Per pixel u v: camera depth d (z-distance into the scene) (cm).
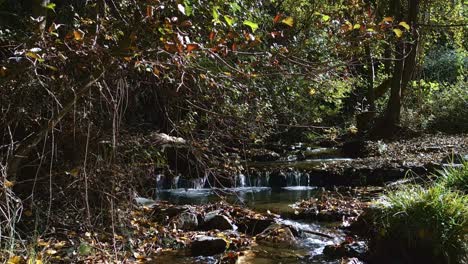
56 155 538
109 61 389
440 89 1972
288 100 796
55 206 583
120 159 613
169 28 355
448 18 1688
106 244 555
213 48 359
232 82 513
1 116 507
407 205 525
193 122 649
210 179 1052
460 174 621
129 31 378
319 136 1514
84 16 552
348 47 467
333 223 737
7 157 470
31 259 450
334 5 888
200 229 691
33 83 473
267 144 1399
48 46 380
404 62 1588
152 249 585
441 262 484
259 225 697
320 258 574
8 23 652
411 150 1266
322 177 1091
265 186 1104
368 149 1306
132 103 643
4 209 490
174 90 554
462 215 493
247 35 369
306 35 669
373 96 1753
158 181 999
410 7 1423
